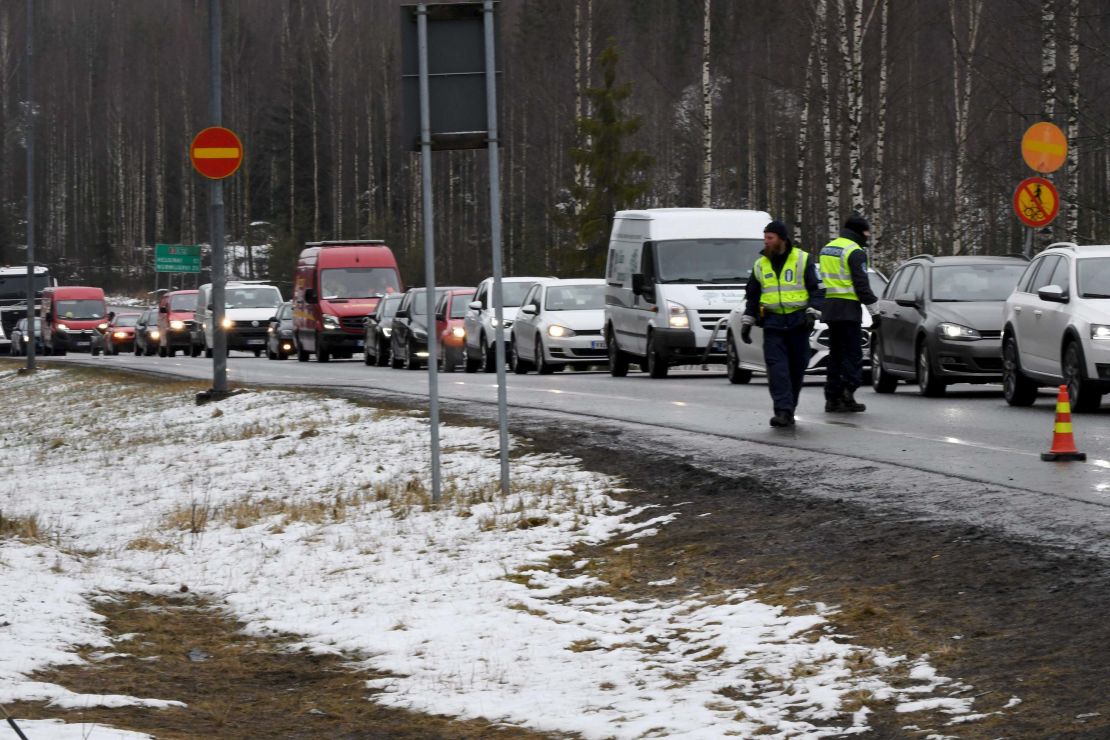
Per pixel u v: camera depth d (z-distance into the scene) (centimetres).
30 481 5878
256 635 2822
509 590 2923
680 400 6072
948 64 17675
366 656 2586
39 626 2750
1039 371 5344
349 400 6931
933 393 6188
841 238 5262
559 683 2261
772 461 3909
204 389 8544
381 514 3950
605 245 18888
